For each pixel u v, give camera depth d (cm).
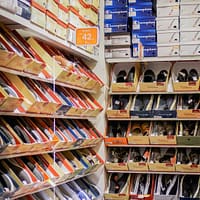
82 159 430
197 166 462
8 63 279
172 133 480
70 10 390
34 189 316
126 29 484
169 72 501
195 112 469
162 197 471
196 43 470
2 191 267
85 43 398
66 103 381
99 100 492
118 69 518
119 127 501
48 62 355
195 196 464
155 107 490
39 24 330
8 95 273
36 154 339
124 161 485
